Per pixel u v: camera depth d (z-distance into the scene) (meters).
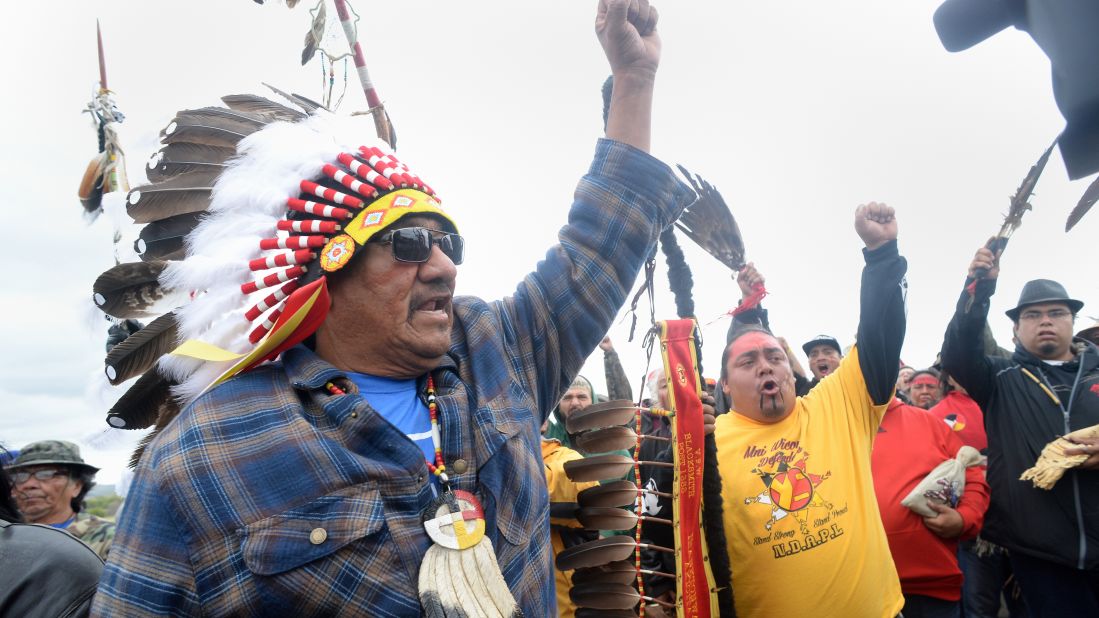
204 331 1.35
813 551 2.42
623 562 1.99
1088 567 3.01
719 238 2.54
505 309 1.57
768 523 2.47
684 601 1.91
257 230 1.36
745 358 2.71
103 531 3.57
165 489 1.13
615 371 3.72
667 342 2.10
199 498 1.12
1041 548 3.13
